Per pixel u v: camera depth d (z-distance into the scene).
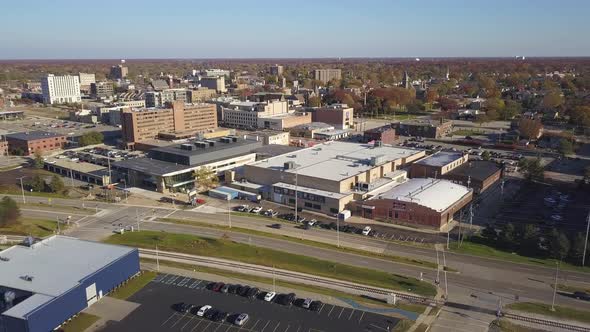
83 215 139.12
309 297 88.81
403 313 83.00
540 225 126.44
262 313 83.19
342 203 136.75
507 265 102.50
